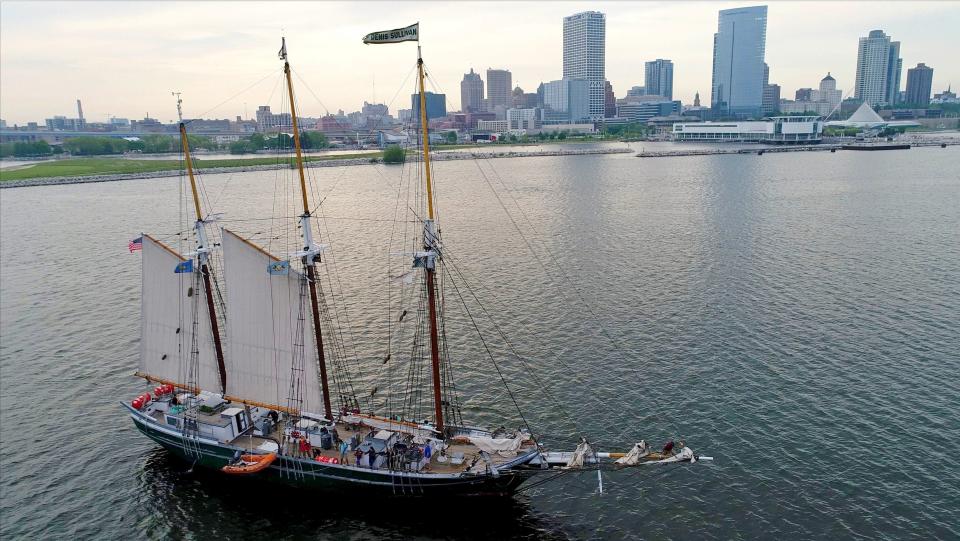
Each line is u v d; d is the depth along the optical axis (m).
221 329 82.06
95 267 123.19
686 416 60.81
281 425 56.56
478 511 50.12
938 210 162.75
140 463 57.06
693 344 76.81
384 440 50.84
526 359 74.31
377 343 80.19
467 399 65.56
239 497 52.47
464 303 94.31
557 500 50.72
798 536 44.78
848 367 69.12
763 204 180.75
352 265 117.31
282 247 131.00
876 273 104.81
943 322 81.06
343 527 48.44
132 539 47.44
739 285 99.94
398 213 178.75
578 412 62.31
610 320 85.75
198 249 58.03
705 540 44.97
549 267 114.25
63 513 50.31
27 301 101.38
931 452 53.38
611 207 183.00
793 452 54.38
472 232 148.50
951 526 44.84
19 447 59.06
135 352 79.81
